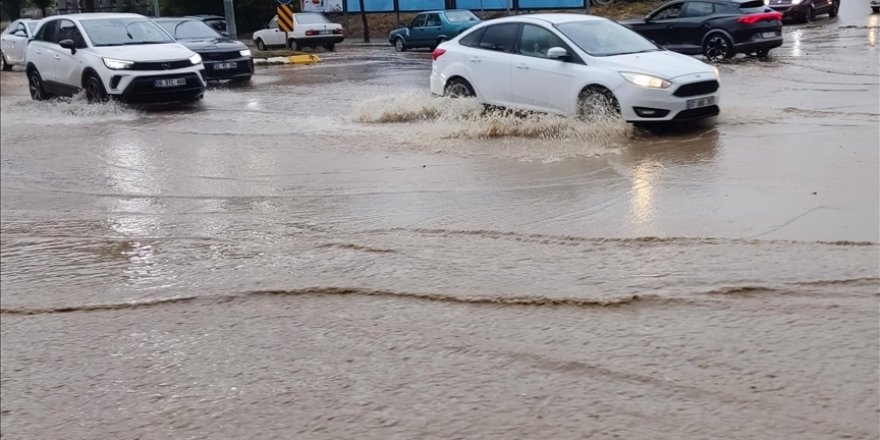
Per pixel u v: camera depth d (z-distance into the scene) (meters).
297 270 6.12
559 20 11.83
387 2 37.66
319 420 3.80
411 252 6.33
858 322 4.55
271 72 23.23
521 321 4.84
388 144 10.98
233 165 10.23
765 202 7.11
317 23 31.66
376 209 7.72
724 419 3.59
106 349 4.89
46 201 8.98
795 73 16.41
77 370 4.61
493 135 11.09
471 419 3.71
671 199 7.41
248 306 5.44
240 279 6.02
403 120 12.90
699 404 3.73
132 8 50.12
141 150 11.62
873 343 4.28
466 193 8.09
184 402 4.10
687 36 19.75
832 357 4.14
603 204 7.38
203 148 11.50
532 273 5.66
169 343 4.91
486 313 4.99
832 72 16.22
